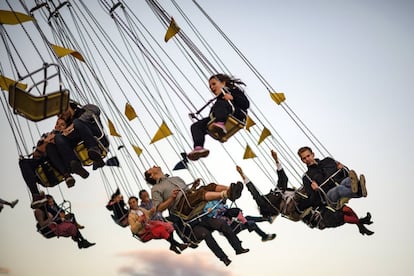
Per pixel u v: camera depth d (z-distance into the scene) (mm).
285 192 8320
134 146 9156
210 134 7562
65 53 7434
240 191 7273
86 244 9492
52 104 6641
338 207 7945
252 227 9031
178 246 8570
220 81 7555
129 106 9062
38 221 8961
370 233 8367
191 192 7680
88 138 7566
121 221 9078
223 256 7777
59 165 7629
